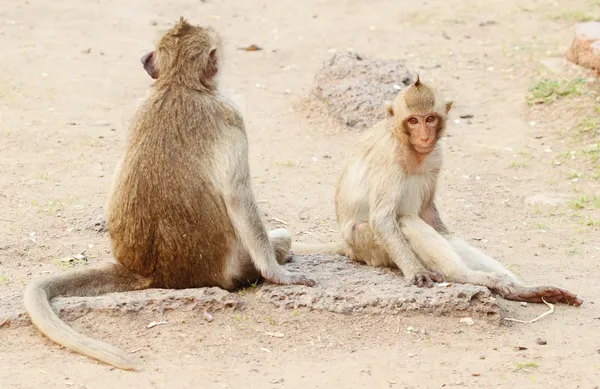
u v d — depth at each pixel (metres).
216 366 9.96
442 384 9.68
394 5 29.61
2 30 26.33
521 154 18.97
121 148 18.94
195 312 10.82
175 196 10.89
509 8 28.81
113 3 29.83
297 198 16.80
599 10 28.12
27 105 20.95
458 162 18.66
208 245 11.09
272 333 10.70
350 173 12.46
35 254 13.83
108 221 11.42
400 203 12.08
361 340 10.65
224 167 10.93
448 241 12.41
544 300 11.85
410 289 11.27
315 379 9.72
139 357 10.07
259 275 11.74
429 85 11.59
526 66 23.56
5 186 16.62
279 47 25.91
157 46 11.42
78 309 10.63
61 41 25.73
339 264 12.58
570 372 10.04
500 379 9.84
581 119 20.00
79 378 9.51
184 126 10.96
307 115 20.86
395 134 11.70
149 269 11.32
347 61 21.69
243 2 30.39
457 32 26.80
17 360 9.88
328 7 29.61
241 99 21.92
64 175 17.38
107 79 23.05
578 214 16.11
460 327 10.96
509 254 14.26
